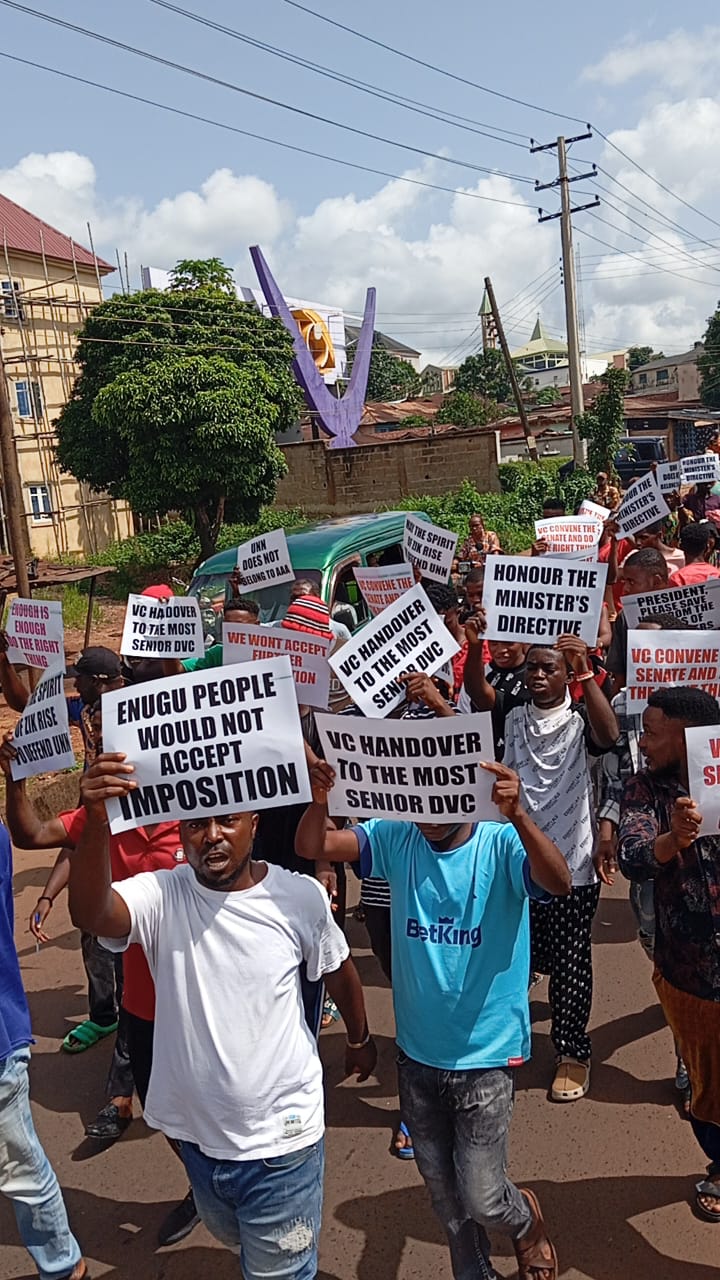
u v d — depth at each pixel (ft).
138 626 19.02
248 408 76.07
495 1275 9.58
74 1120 13.73
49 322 95.50
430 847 9.09
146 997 10.88
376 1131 12.94
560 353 350.43
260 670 7.82
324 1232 11.15
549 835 13.02
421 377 329.31
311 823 9.34
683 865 9.82
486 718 8.33
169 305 79.97
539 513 92.84
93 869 7.61
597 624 14.34
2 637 15.24
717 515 36.76
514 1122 12.80
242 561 25.21
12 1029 9.40
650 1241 10.62
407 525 25.58
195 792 7.82
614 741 13.04
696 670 13.05
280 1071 7.67
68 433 80.79
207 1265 10.91
